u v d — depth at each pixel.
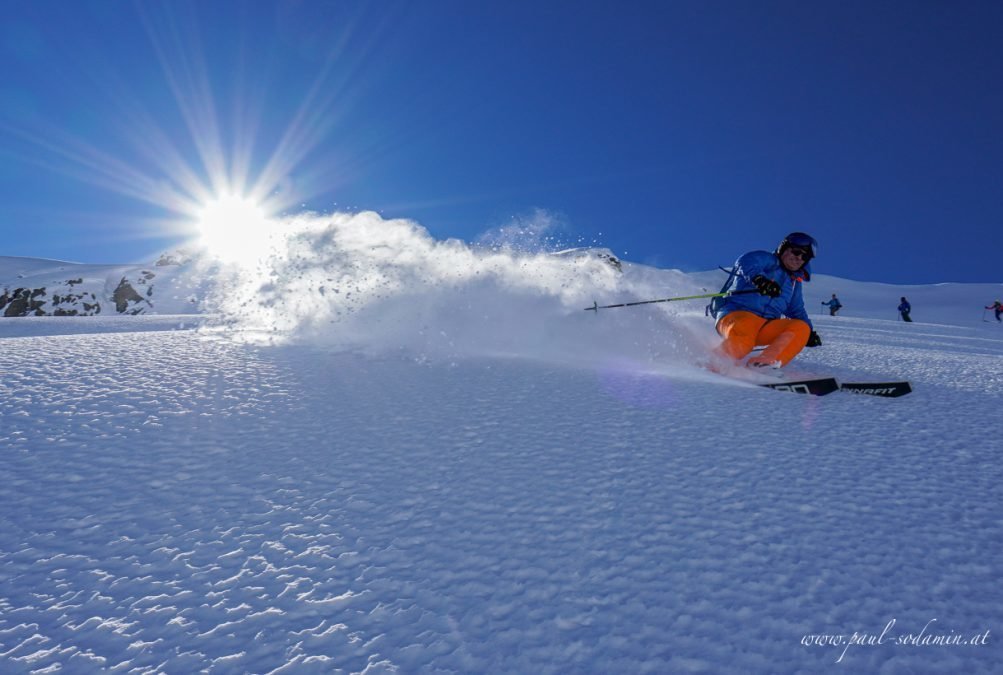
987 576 1.29
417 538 1.48
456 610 1.17
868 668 0.99
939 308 44.72
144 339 4.65
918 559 1.36
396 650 1.05
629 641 1.06
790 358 3.94
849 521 1.57
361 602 1.20
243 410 2.67
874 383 3.29
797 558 1.36
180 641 1.08
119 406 2.68
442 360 3.98
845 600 1.19
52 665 1.02
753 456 2.10
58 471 1.94
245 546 1.45
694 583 1.25
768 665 1.00
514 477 1.89
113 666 1.02
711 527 1.52
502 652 1.03
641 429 2.43
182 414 2.59
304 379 3.31
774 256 4.34
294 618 1.15
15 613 1.18
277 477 1.90
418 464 2.01
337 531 1.52
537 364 3.92
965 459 2.09
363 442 2.25
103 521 1.58
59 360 3.67
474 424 2.49
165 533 1.52
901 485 1.83
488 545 1.44
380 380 3.32
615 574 1.29
